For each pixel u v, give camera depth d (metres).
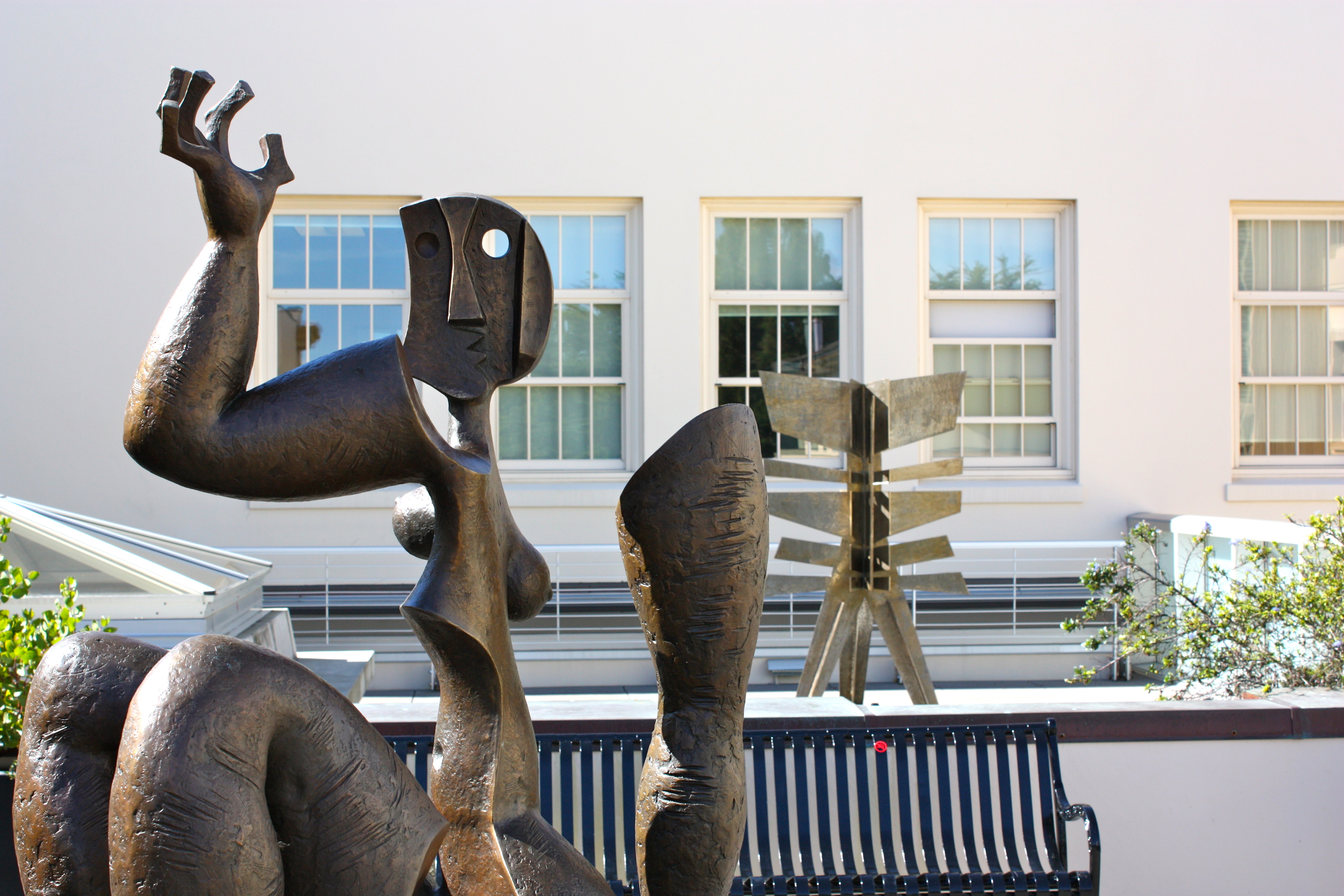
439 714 1.33
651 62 8.47
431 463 1.24
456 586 1.25
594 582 7.89
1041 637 8.05
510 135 8.39
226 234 1.17
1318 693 3.84
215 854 0.95
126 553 4.56
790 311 8.80
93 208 8.11
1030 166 8.67
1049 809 3.21
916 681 4.74
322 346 8.55
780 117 8.55
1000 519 8.55
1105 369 8.70
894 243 8.62
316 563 7.86
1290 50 8.78
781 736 3.21
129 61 8.14
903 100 8.61
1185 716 3.51
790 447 8.84
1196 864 3.49
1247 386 9.16
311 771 1.06
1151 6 8.70
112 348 8.10
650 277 8.48
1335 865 3.51
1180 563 7.30
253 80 8.23
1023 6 8.64
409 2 8.32
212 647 1.03
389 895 1.08
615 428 8.77
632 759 3.12
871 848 3.17
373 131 8.31
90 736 1.13
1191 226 8.73
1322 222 9.11
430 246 1.40
